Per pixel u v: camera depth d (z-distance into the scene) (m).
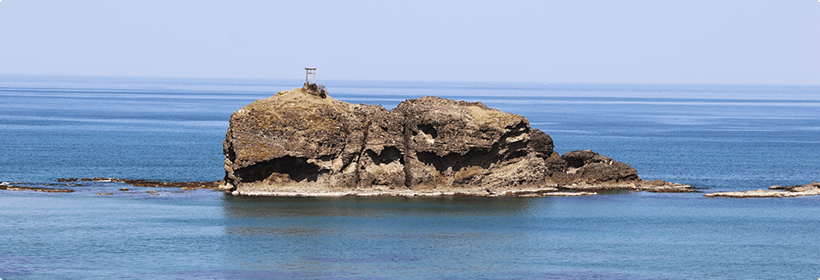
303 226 127.81
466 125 153.75
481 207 144.00
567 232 127.44
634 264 110.00
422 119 154.50
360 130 153.12
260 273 102.88
